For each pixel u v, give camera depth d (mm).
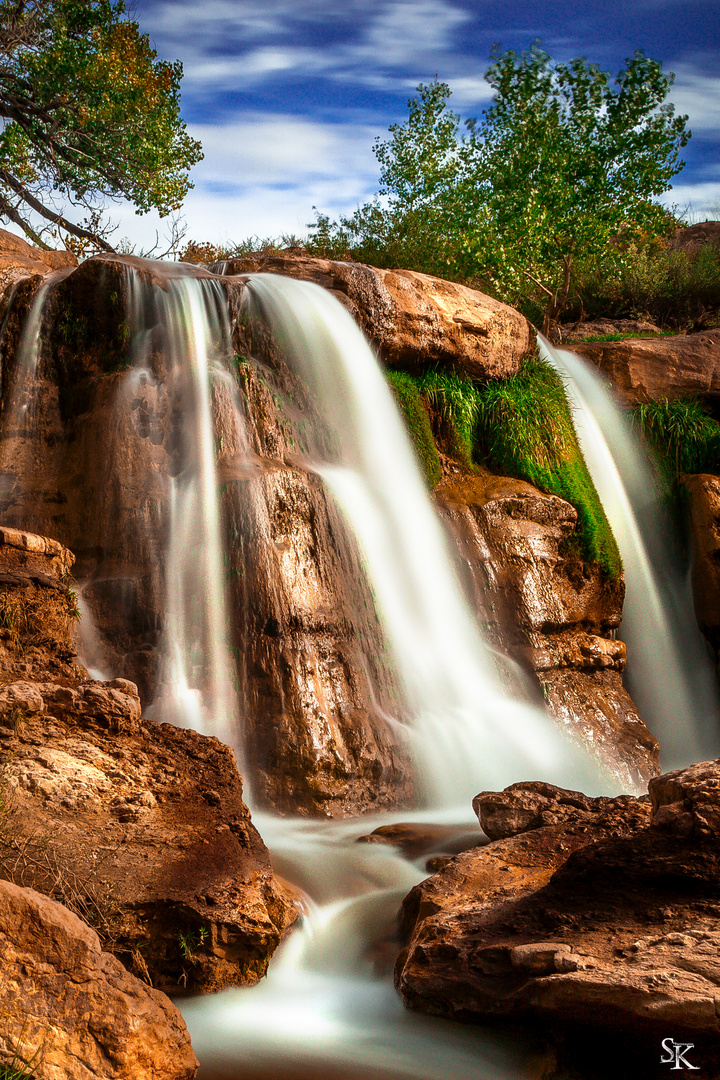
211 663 8422
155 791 5730
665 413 14805
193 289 9914
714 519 13672
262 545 8766
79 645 8242
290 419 10141
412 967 4805
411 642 9727
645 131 18828
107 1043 3576
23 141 22156
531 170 19266
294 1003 4938
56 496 9125
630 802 6359
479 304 13258
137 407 9250
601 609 11961
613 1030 4027
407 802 8609
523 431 12602
